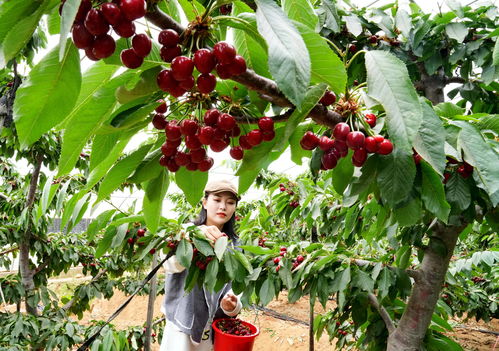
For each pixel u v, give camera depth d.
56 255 3.70
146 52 0.63
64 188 1.84
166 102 0.87
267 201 5.60
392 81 0.77
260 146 1.00
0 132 2.70
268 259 1.99
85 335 3.25
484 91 2.22
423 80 2.30
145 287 4.87
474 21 2.08
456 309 4.24
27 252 3.42
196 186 1.11
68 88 0.64
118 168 0.93
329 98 0.90
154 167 1.01
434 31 2.07
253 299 2.33
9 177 4.23
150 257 2.37
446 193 1.15
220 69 0.67
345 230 2.26
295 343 5.51
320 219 3.09
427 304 1.72
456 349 1.83
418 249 1.88
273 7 0.61
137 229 2.05
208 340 2.62
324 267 1.79
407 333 1.75
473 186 1.17
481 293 4.43
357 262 1.86
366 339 2.10
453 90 2.26
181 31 0.69
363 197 1.26
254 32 0.71
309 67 0.58
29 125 0.65
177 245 1.75
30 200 3.18
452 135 0.96
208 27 0.69
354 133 0.86
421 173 1.05
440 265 1.71
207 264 1.82
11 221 3.62
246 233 2.91
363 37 2.07
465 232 1.92
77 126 0.73
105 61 0.68
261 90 0.76
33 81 0.61
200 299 2.39
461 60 2.18
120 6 0.56
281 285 1.97
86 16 0.56
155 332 4.30
